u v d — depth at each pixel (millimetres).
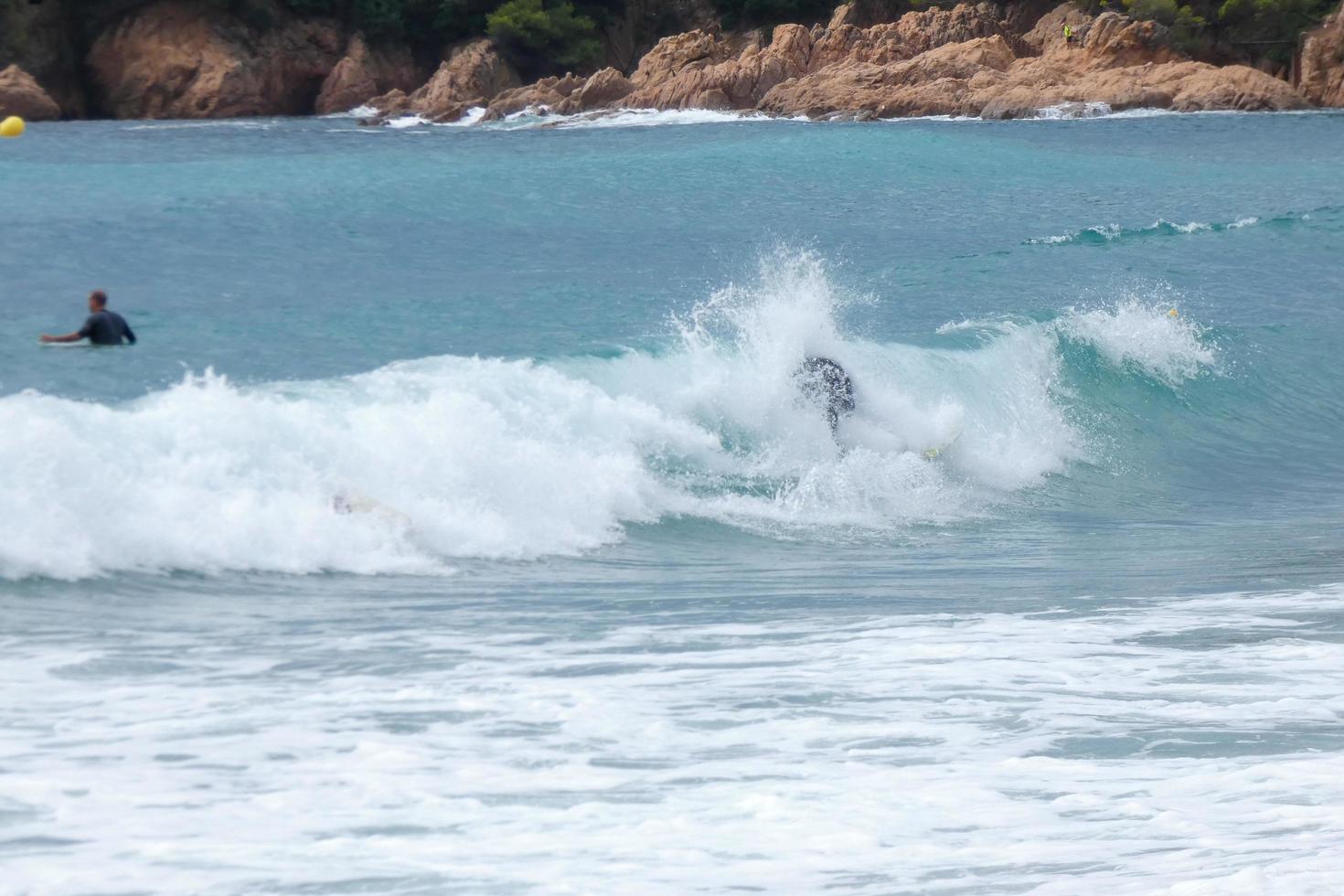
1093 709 25344
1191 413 70500
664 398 52719
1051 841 18641
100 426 36781
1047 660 29203
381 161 176750
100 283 85438
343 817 19297
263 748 22219
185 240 104438
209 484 37250
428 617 32844
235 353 64500
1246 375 75312
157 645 28938
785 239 115438
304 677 26781
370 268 95250
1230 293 95125
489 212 127812
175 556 35031
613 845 18453
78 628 29859
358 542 37938
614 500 46094
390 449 41750
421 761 21812
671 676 27562
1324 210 131375
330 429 41094
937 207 138625
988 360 66250
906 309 84750
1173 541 48844
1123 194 149125
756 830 19078
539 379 49781
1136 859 17906
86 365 61188
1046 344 70938
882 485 53469
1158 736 23672
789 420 54062
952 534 49719
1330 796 20453
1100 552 46469
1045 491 58344
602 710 24844
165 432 37875
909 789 20875
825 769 21812
